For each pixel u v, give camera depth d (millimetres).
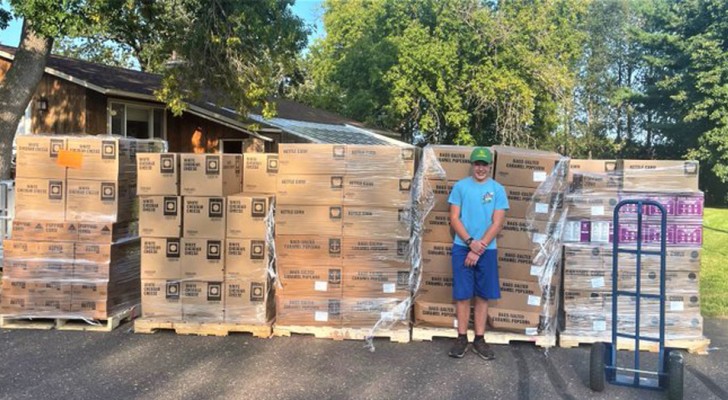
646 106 34125
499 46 24422
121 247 6004
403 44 24406
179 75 11531
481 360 5105
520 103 24188
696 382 4633
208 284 5684
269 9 11516
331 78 30422
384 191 5566
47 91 13086
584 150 35031
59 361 4910
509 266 5539
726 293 7500
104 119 13070
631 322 5438
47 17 8297
